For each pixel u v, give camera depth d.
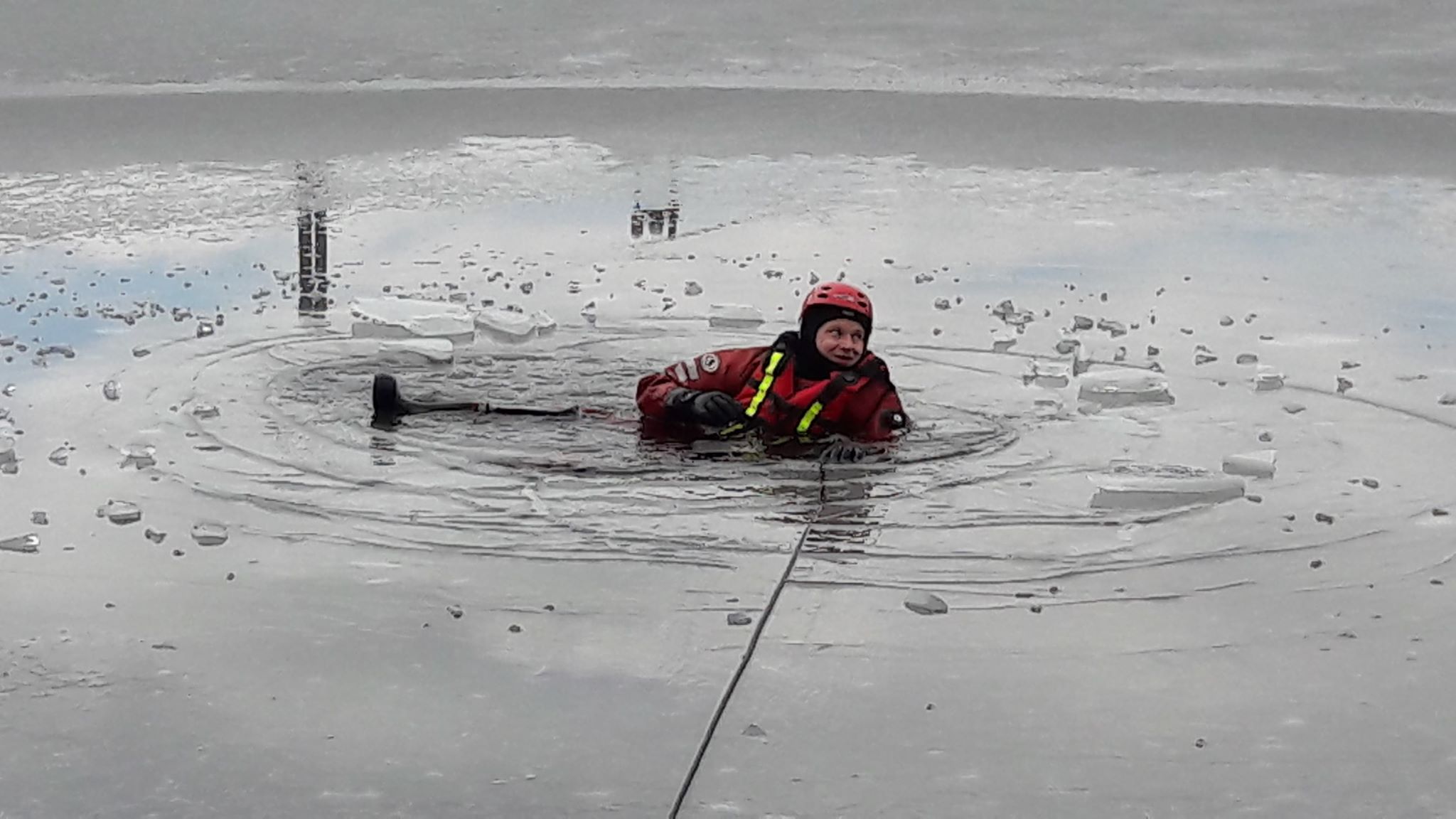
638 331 7.84
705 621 3.87
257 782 3.01
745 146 15.33
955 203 12.25
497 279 9.21
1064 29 23.22
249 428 5.71
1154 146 15.52
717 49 21.89
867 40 22.58
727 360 6.01
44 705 3.35
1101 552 4.46
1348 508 4.94
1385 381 6.79
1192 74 20.30
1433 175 13.70
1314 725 3.33
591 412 6.05
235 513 4.70
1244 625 3.91
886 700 3.42
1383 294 8.89
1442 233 10.98
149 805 2.92
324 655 3.63
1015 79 20.06
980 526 4.69
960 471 5.30
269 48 20.81
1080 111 17.59
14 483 5.00
